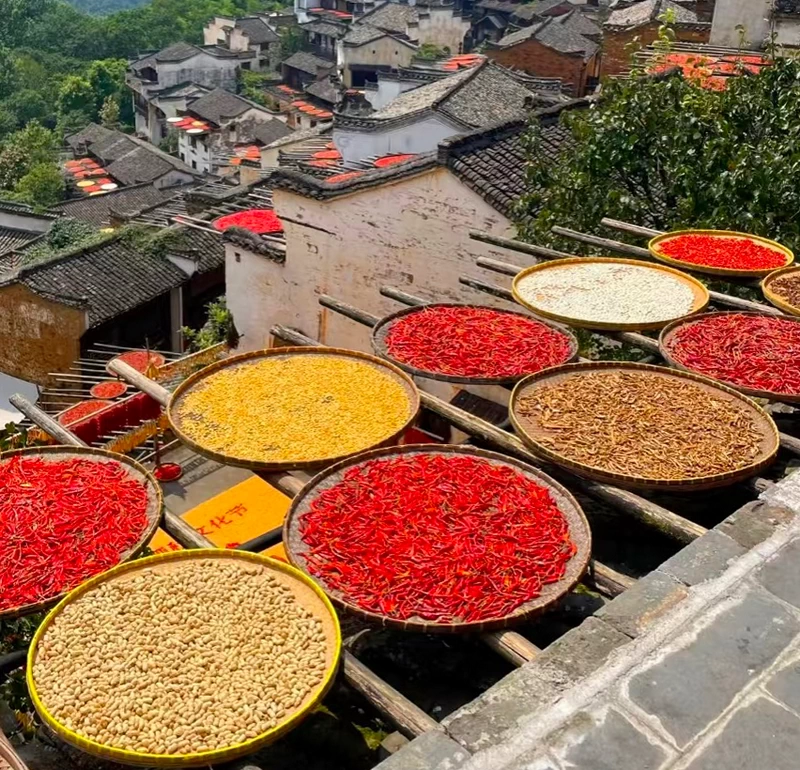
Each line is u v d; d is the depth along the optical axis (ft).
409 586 12.87
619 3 114.62
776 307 23.02
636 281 24.64
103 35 260.42
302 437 17.07
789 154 34.94
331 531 14.07
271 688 11.23
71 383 68.13
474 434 17.72
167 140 187.21
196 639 12.01
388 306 47.11
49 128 216.74
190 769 11.55
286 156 95.66
